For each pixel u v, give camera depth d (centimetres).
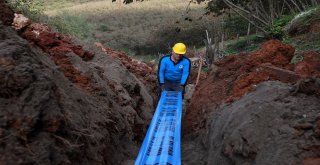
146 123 877
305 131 370
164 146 556
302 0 1955
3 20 498
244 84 620
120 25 3872
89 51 904
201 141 648
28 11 1538
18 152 293
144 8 4706
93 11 4547
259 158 379
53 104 348
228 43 1797
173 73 935
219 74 798
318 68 611
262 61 691
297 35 1300
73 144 368
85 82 605
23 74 343
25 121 318
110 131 560
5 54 355
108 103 620
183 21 3572
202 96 789
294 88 465
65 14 2950
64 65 605
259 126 420
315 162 322
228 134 470
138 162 496
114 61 950
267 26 1634
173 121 675
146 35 3278
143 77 1301
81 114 455
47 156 313
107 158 498
